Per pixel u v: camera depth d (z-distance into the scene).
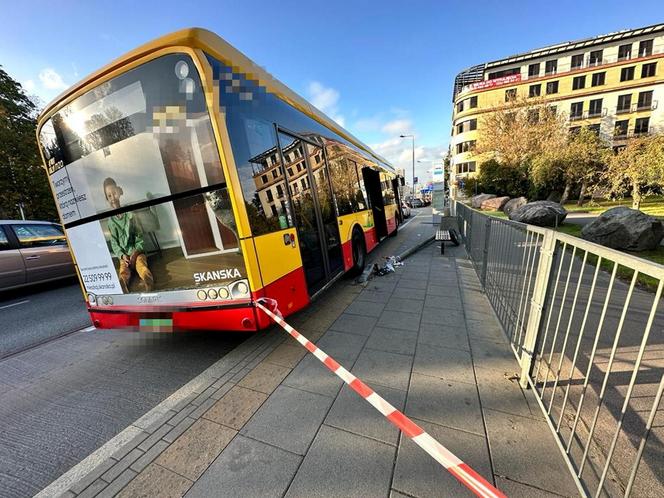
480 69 44.81
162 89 2.66
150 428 2.28
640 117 36.28
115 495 1.77
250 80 3.17
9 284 6.47
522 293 2.95
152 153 2.83
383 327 3.84
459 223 11.15
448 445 1.99
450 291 5.15
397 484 1.75
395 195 12.77
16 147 15.42
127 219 3.07
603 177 14.76
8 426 2.52
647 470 1.77
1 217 15.65
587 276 5.63
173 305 3.09
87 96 2.94
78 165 3.16
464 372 2.80
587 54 38.09
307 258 3.96
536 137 24.31
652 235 6.90
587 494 1.58
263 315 2.88
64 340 4.25
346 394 2.58
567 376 2.68
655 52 35.34
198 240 2.86
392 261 7.09
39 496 1.84
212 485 1.80
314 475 1.83
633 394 2.39
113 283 3.33
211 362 3.41
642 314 3.88
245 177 2.87
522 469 1.80
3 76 16.28
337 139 5.64
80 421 2.55
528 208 12.12
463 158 44.34
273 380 2.82
